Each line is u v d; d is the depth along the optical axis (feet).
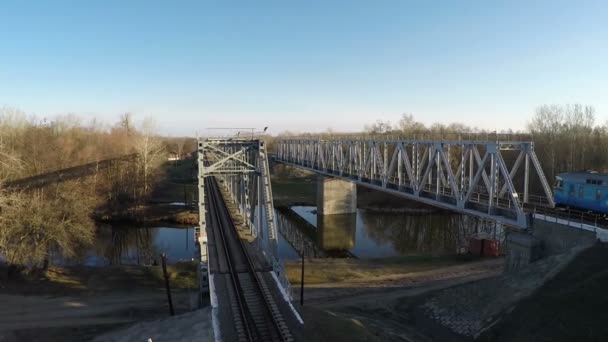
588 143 259.80
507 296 85.97
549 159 254.06
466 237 203.31
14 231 127.44
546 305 75.25
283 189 360.28
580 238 86.89
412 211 280.92
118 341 83.35
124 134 336.90
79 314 107.34
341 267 150.00
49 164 230.89
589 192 107.76
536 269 87.86
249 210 151.43
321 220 263.08
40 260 135.54
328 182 271.90
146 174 262.47
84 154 257.34
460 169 123.34
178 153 513.04
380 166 162.30
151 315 106.93
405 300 109.29
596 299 70.69
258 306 80.23
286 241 219.00
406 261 156.04
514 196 98.99
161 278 135.74
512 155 253.44
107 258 178.50
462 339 83.71
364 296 118.01
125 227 232.53
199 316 82.43
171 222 240.32
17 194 142.92
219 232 134.31
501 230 225.97
